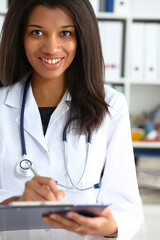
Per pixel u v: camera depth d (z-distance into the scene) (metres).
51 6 1.21
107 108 1.37
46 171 1.33
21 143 1.35
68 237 1.33
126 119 1.42
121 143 1.40
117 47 2.98
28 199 1.10
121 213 1.33
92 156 1.36
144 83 3.03
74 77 1.38
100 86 1.37
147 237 2.80
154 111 3.33
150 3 3.00
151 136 3.06
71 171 1.34
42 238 1.33
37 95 1.41
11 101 1.41
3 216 0.95
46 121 1.39
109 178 1.39
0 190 1.30
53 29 1.22
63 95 1.40
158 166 2.91
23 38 1.31
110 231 1.19
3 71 1.39
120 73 3.00
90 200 1.35
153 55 3.01
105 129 1.40
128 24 2.97
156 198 2.88
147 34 3.00
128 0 2.97
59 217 0.98
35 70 1.39
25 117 1.37
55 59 1.25
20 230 1.32
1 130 1.36
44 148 1.33
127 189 1.38
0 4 2.89
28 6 1.23
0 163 1.34
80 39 1.29
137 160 2.96
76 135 1.36
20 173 1.32
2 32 1.34
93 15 1.31
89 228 1.05
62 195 1.08
